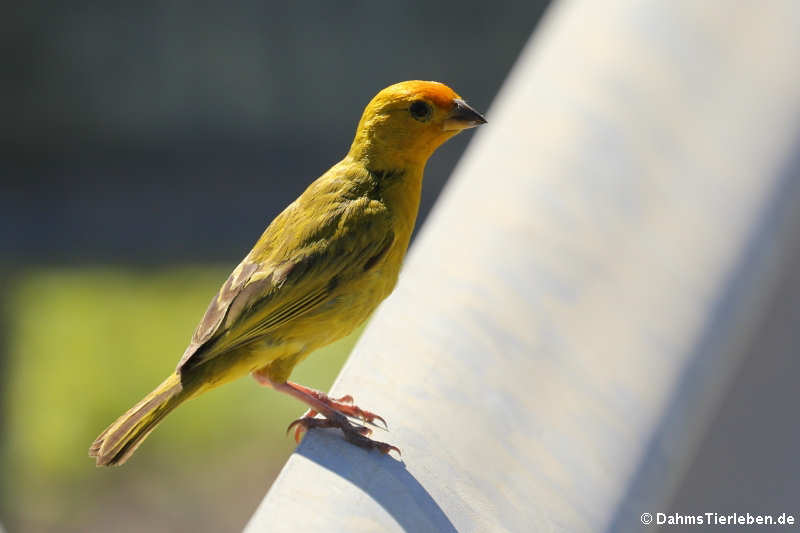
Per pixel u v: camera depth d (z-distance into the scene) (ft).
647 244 19.17
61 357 60.75
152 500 52.95
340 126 71.72
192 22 69.92
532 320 17.39
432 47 71.05
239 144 71.51
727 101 22.31
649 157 20.94
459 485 14.97
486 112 71.20
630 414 16.24
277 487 14.98
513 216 19.74
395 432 15.78
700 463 20.29
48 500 53.11
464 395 16.17
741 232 19.94
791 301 21.58
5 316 62.75
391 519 14.30
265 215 67.72
